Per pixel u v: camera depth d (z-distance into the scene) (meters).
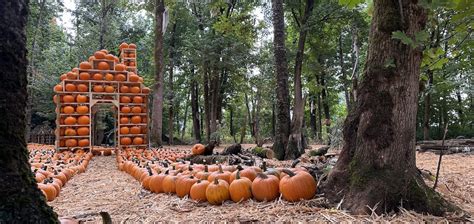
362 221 2.61
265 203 3.40
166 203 3.72
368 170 2.98
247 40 17.80
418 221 2.59
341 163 3.26
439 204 2.85
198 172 4.44
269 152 8.19
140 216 3.12
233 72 20.06
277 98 8.49
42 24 19.48
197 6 20.22
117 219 3.01
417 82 3.04
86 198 4.16
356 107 3.25
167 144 22.50
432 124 20.05
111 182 5.51
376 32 3.12
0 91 1.38
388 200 2.81
